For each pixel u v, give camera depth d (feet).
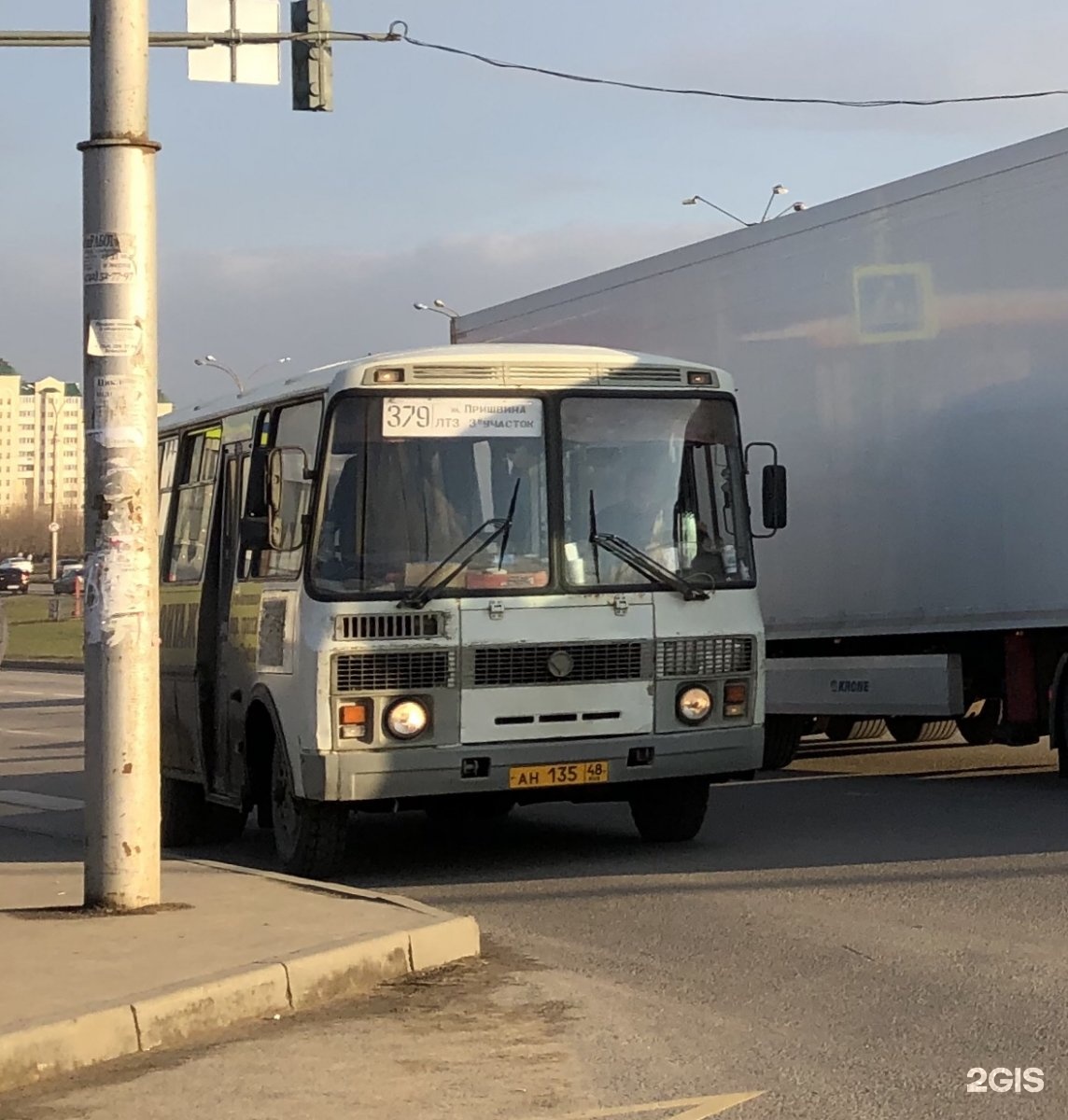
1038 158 43.68
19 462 570.87
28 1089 20.76
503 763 34.27
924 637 50.78
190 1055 22.16
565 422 35.76
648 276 56.95
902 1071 20.72
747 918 29.91
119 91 29.37
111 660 29.32
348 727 33.53
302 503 34.83
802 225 51.24
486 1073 21.09
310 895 30.55
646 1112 19.44
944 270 46.68
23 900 31.27
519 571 34.78
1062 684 45.78
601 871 35.53
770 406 52.70
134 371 29.45
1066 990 24.14
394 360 34.96
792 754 54.54
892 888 31.96
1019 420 44.70
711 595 36.19
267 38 46.32
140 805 29.40
